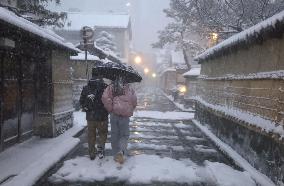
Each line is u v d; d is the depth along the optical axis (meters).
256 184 5.73
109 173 6.23
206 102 12.13
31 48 8.12
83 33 14.13
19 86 7.68
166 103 27.06
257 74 6.70
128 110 6.91
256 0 13.91
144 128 12.26
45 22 15.84
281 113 5.49
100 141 7.11
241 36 7.18
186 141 9.88
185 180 6.05
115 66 6.92
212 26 15.24
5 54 6.78
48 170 6.15
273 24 5.52
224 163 7.40
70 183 5.73
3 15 5.30
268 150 5.88
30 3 14.61
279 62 5.86
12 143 7.39
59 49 9.16
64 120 9.96
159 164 6.96
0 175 5.54
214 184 5.87
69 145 7.98
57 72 9.18
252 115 6.93
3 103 6.79
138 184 5.79
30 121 8.51
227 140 8.76
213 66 11.47
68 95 10.46
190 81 22.94
